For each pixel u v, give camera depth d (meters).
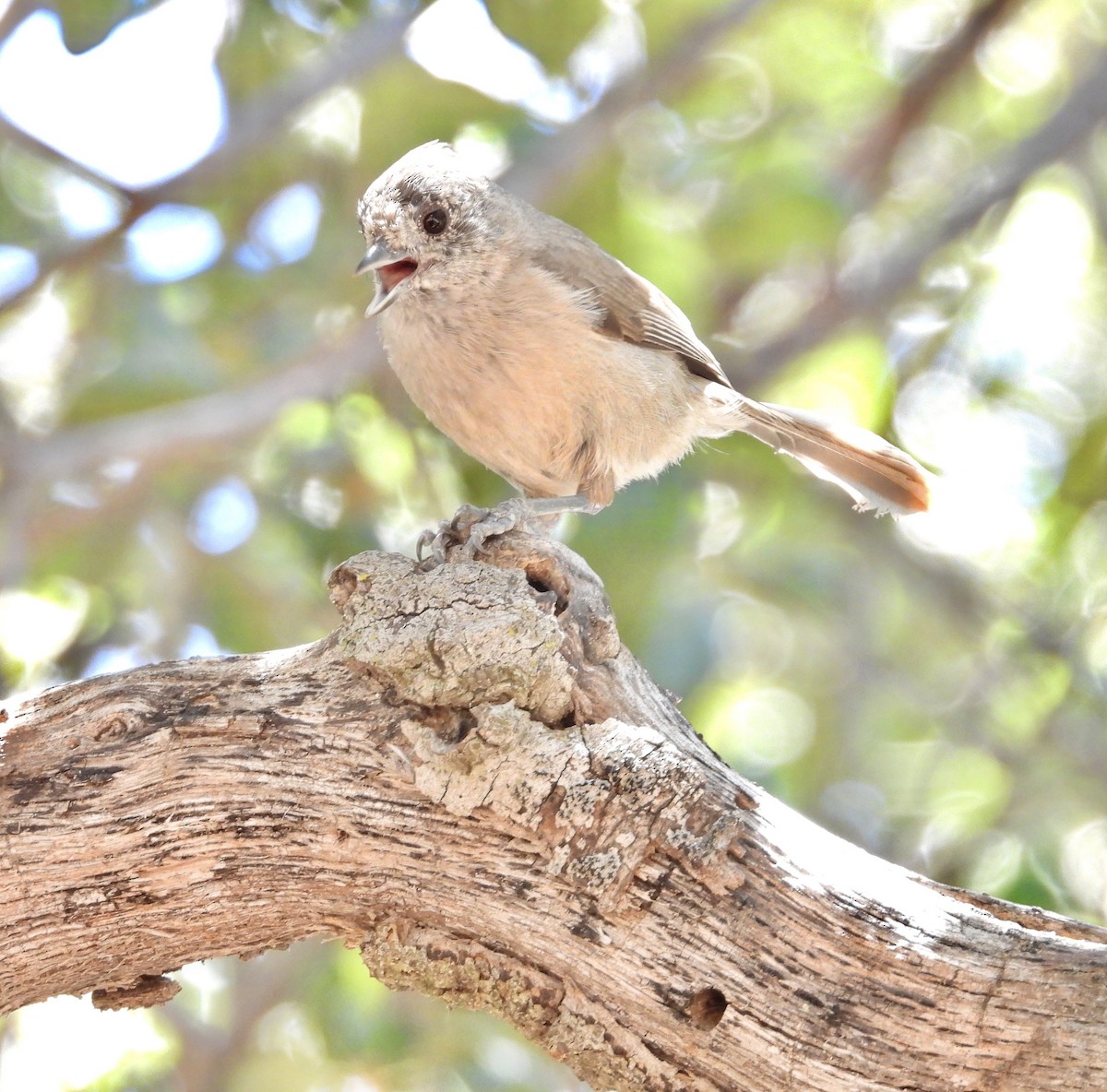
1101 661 15.20
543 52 11.96
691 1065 5.96
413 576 6.21
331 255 12.80
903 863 14.12
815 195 12.98
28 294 11.81
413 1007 12.36
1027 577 15.24
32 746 6.04
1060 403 15.30
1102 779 14.09
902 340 15.23
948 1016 5.81
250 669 6.19
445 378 8.72
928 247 14.08
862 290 14.05
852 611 15.88
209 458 12.25
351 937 6.31
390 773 6.02
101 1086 11.70
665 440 9.39
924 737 15.81
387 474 13.38
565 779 5.90
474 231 8.64
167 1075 12.61
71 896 6.02
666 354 9.44
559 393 8.67
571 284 8.84
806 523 14.91
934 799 15.33
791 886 5.88
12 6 10.64
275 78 12.34
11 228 13.16
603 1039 6.01
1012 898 11.77
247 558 12.98
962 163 16.48
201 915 6.16
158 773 6.05
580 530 11.49
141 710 6.08
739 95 14.84
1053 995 5.82
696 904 5.88
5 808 5.98
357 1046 12.18
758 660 16.16
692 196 13.95
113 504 12.34
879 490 10.08
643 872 5.89
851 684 15.73
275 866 6.12
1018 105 16.34
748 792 6.10
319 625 12.98
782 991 5.84
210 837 6.07
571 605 6.36
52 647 12.46
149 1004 6.47
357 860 6.07
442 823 6.01
